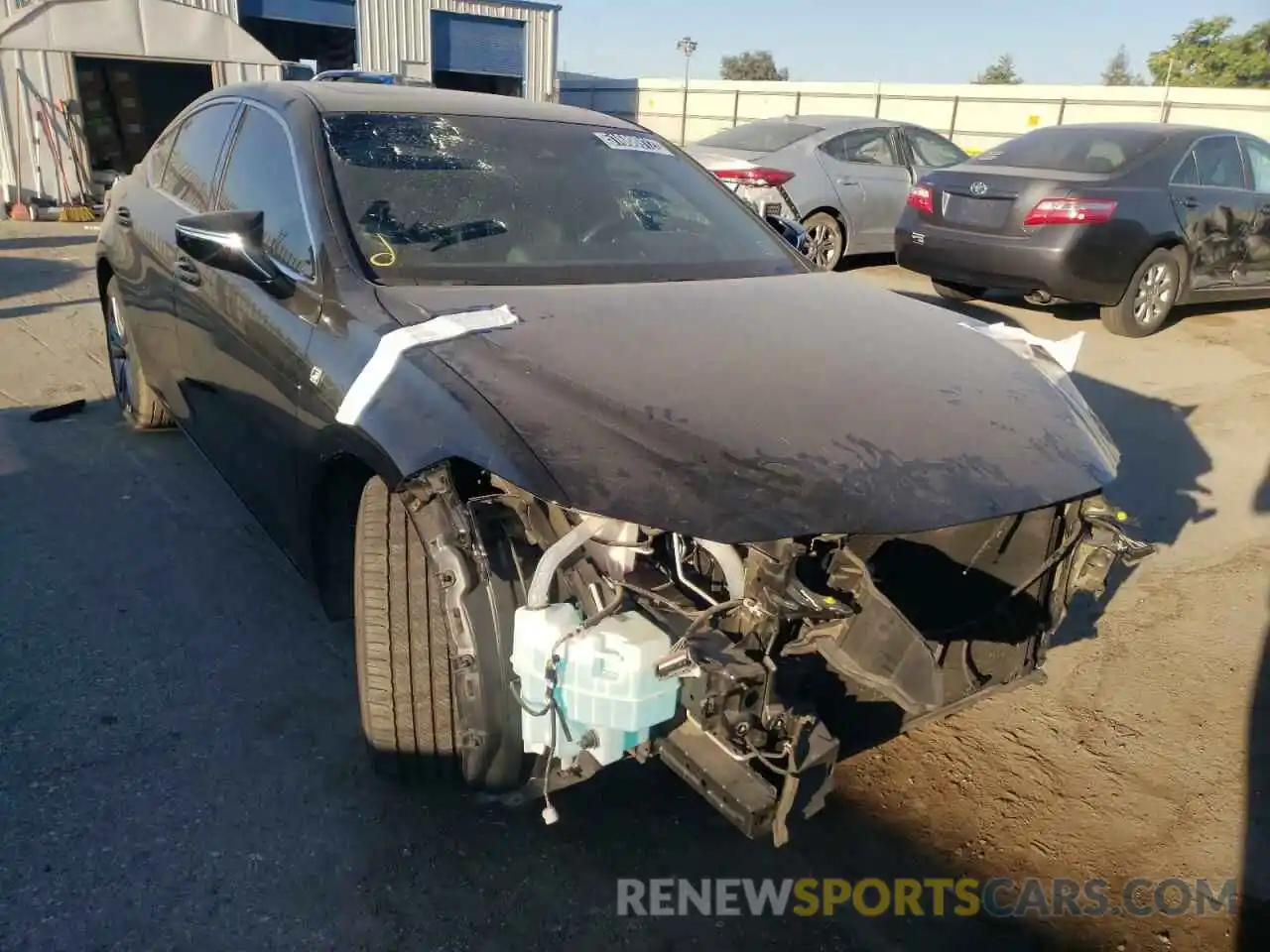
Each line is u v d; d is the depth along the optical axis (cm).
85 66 1327
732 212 375
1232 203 827
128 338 465
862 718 227
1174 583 407
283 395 278
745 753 196
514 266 296
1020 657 258
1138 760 296
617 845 248
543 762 219
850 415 225
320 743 277
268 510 312
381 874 234
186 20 1278
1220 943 231
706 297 294
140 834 240
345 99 342
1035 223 760
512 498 217
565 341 243
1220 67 5075
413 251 288
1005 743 301
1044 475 226
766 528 191
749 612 199
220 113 394
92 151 1359
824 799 202
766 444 208
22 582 348
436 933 220
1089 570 263
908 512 201
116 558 369
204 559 372
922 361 263
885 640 209
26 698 287
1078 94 2972
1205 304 972
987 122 3142
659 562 217
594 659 194
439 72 2645
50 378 573
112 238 461
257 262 282
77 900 220
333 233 284
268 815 249
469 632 211
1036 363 289
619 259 317
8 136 1196
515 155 342
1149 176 784
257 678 304
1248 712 322
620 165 362
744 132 1076
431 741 238
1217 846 262
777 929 228
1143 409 625
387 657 234
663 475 197
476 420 210
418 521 219
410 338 240
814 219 1002
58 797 250
